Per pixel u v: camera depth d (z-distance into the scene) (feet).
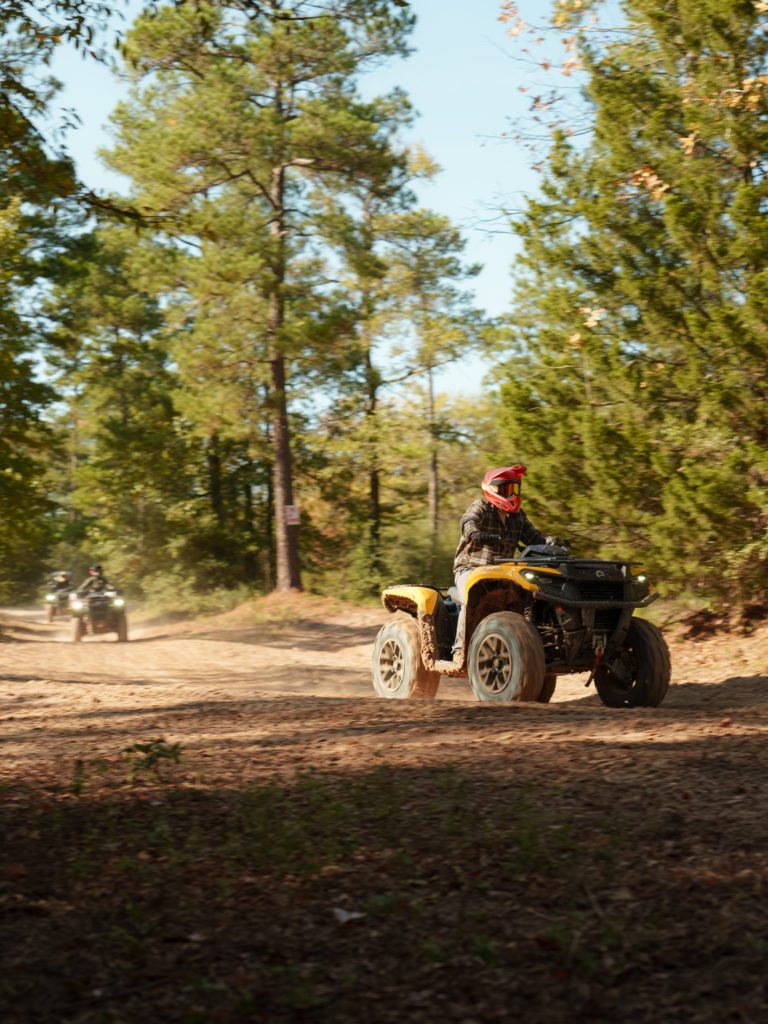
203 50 91.04
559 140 50.80
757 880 12.66
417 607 34.40
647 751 20.30
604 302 50.57
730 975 10.13
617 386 47.98
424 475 137.90
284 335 97.04
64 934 11.73
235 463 145.79
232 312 96.58
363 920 11.96
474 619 32.19
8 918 12.22
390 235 123.13
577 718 25.16
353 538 144.05
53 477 185.88
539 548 31.04
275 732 24.68
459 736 23.00
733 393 43.09
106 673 54.03
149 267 100.17
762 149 44.06
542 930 11.50
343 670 57.16
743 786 17.26
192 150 91.66
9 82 25.34
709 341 43.86
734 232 44.83
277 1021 9.52
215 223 92.48
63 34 25.63
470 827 15.38
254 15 28.22
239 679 51.37
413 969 10.59
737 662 42.60
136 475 138.82
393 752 21.42
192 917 12.21
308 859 14.14
